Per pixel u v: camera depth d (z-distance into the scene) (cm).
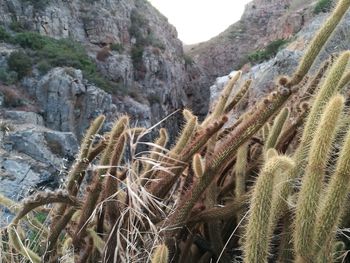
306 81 229
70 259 179
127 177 170
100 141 201
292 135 208
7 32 3161
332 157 179
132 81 4216
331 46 430
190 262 195
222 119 169
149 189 181
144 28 4844
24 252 192
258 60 2252
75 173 200
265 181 118
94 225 202
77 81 2856
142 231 176
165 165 185
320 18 869
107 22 4275
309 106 195
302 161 152
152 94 4375
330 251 128
